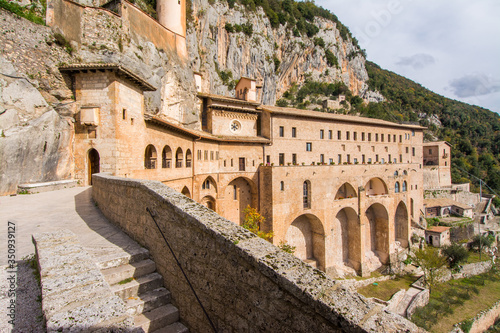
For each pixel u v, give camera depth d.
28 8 22.95
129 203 10.16
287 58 124.75
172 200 7.60
